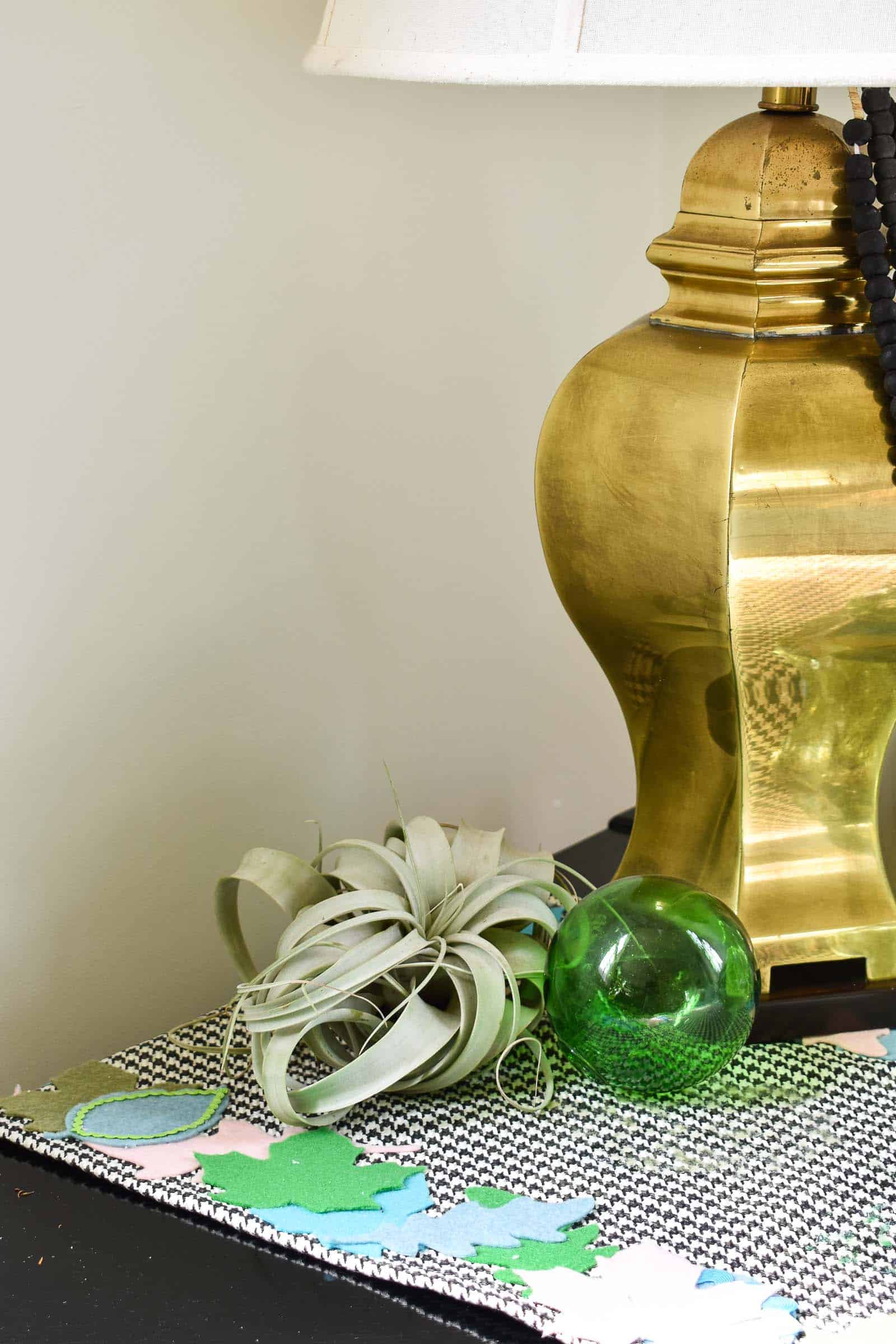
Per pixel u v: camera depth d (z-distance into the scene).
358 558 1.88
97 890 1.75
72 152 1.65
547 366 2.03
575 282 2.04
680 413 1.53
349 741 1.91
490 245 1.94
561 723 2.15
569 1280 1.42
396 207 1.85
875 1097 1.56
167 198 1.70
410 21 1.46
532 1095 1.56
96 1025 1.76
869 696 1.58
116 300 1.69
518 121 1.94
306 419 1.82
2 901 1.70
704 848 1.61
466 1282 1.42
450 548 1.97
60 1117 1.53
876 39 1.39
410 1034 1.51
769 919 1.60
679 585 1.54
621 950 1.51
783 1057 1.59
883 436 1.53
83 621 1.71
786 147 1.55
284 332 1.79
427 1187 1.48
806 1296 1.42
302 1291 1.43
